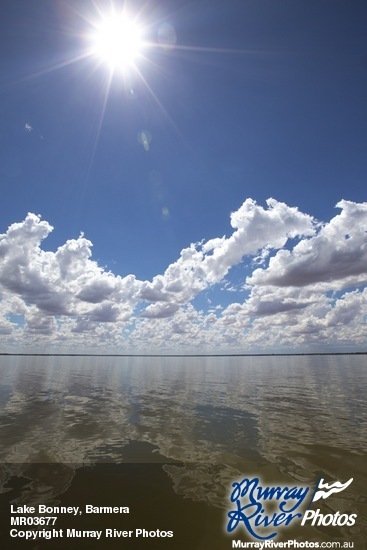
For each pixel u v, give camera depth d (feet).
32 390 72.49
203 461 26.48
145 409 50.03
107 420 41.88
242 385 87.61
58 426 38.29
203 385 87.35
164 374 130.52
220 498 19.97
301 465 25.67
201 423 40.47
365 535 16.40
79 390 73.67
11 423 39.73
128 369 167.32
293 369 166.71
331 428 37.96
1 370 141.49
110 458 26.99
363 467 25.22
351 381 98.68
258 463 26.09
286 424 40.04
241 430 36.88
